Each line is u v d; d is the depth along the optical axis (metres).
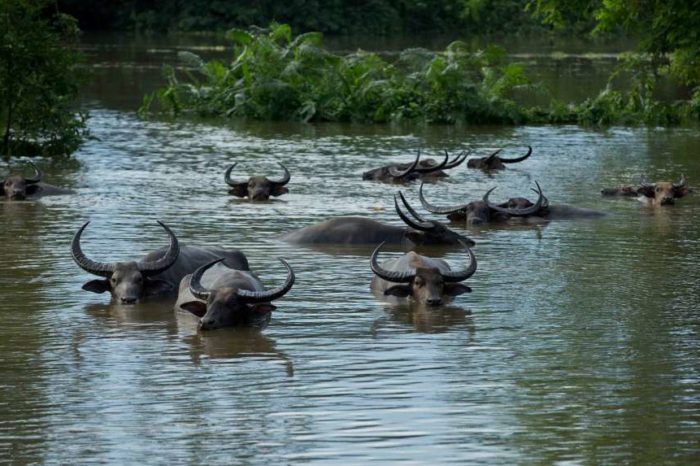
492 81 89.00
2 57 62.69
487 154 66.00
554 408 22.75
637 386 24.14
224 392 23.73
